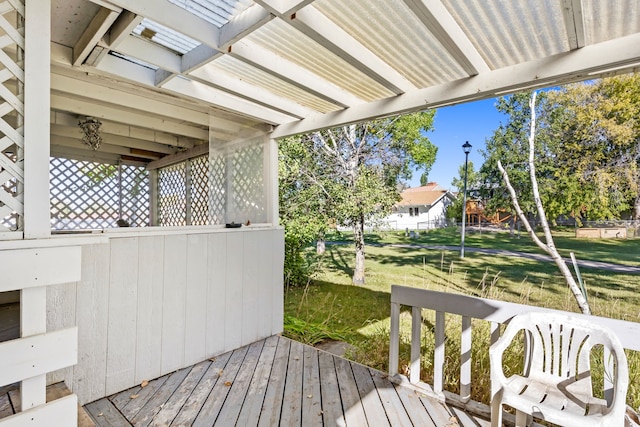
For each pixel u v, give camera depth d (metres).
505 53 2.19
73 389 2.30
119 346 2.53
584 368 1.71
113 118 3.33
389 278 7.24
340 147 7.12
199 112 3.54
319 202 6.67
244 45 2.15
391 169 7.07
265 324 3.70
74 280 1.53
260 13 1.75
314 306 5.94
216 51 2.10
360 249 7.10
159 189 5.62
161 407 2.31
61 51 2.25
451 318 4.09
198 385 2.62
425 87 2.72
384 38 2.08
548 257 6.09
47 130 1.46
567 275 5.12
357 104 3.03
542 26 1.88
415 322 2.51
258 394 2.48
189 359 2.97
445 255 7.70
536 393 1.69
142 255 2.66
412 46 2.17
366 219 6.95
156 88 2.70
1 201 1.35
